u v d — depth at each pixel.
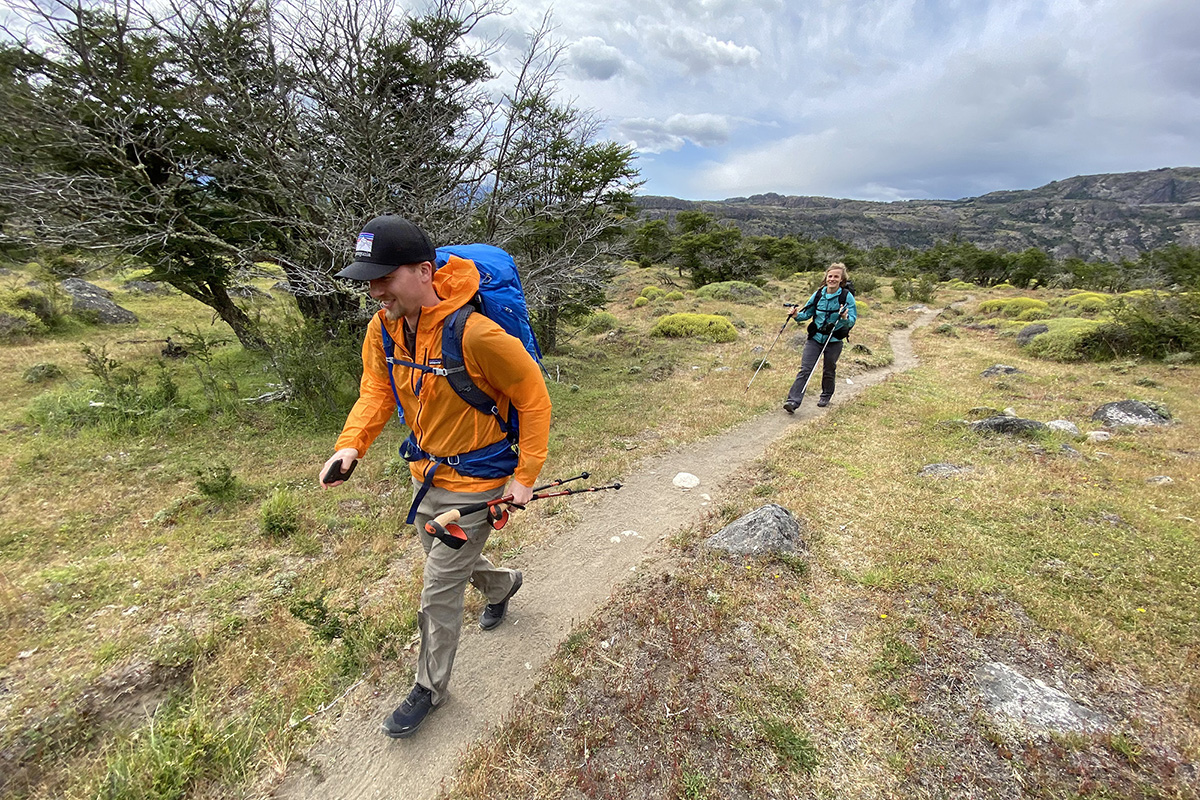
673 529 4.00
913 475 4.63
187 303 16.45
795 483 4.59
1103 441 5.27
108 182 5.69
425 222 6.23
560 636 2.91
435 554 2.23
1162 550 3.29
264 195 6.59
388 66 6.26
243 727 2.34
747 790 2.00
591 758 2.17
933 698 2.33
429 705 2.35
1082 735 2.12
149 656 2.69
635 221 10.82
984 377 8.64
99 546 3.77
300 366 6.14
